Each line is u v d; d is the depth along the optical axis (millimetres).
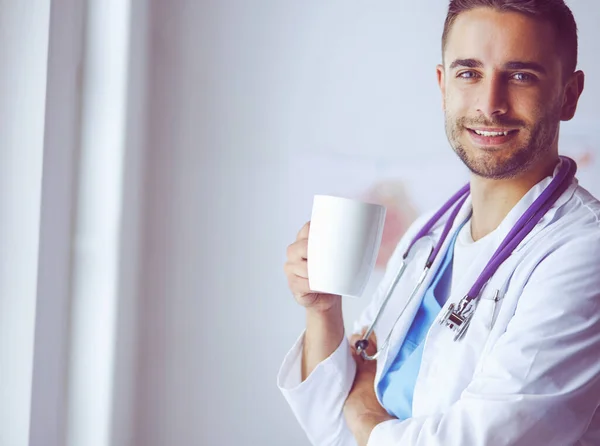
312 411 1218
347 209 990
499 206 1181
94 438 1763
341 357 1211
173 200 1888
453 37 1158
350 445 1195
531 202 1130
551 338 930
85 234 1746
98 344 1758
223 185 1880
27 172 1503
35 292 1505
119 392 1826
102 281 1755
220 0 1875
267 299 1865
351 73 1851
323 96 1855
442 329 1109
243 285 1874
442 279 1228
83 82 1757
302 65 1860
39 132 1502
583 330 929
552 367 922
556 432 910
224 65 1877
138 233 1879
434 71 1819
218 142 1880
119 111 1766
